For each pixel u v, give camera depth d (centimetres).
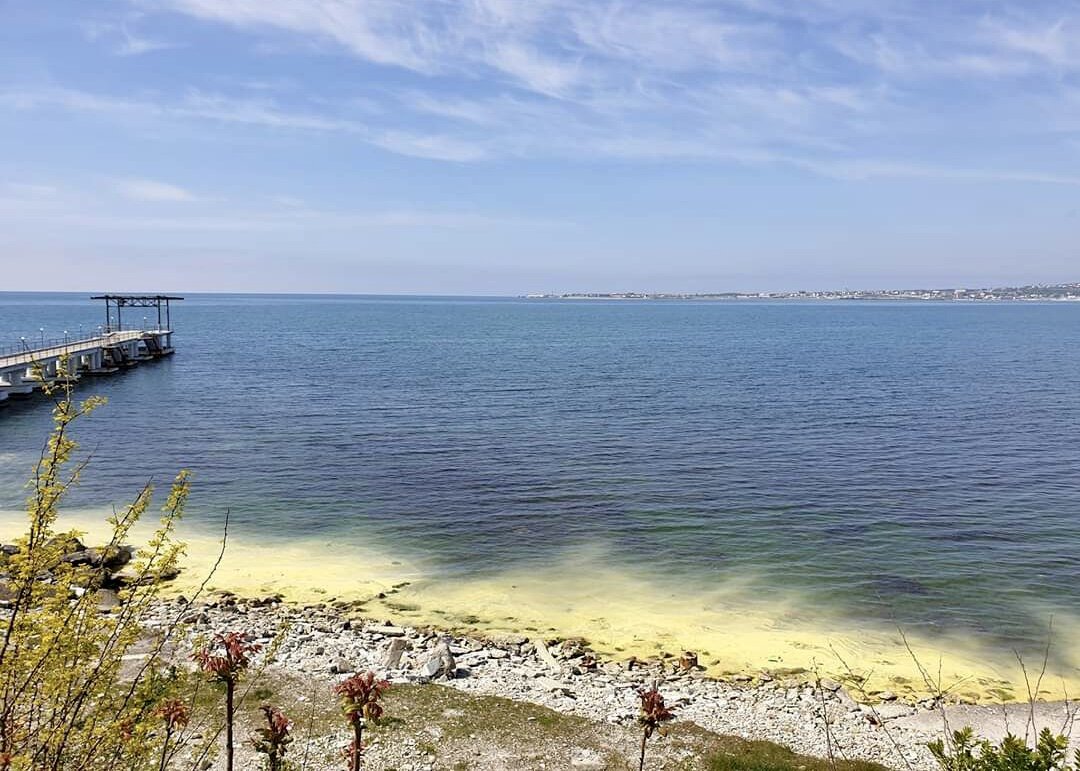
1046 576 2712
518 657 2106
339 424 5431
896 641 2245
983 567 2792
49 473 679
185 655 1881
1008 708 1886
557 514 3400
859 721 1811
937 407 6250
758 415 5847
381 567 2769
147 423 5422
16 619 652
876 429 5297
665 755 1617
